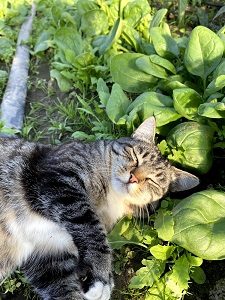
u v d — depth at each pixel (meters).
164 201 0.52
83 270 0.46
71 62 0.70
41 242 0.50
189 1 0.82
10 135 0.59
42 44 0.76
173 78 0.60
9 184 0.49
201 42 0.58
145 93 0.57
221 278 0.49
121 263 0.51
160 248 0.48
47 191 0.47
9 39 0.79
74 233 0.46
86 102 0.66
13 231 0.49
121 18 0.72
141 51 0.69
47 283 0.50
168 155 0.55
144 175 0.52
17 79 0.71
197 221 0.46
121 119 0.57
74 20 0.77
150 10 0.75
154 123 0.54
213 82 0.54
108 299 0.46
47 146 0.53
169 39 0.63
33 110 0.67
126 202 0.52
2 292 0.50
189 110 0.55
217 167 0.57
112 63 0.62
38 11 0.86
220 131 0.54
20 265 0.50
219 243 0.45
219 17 0.78
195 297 0.48
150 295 0.47
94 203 0.51
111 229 0.52
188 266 0.47
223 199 0.48
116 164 0.52
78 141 0.53
